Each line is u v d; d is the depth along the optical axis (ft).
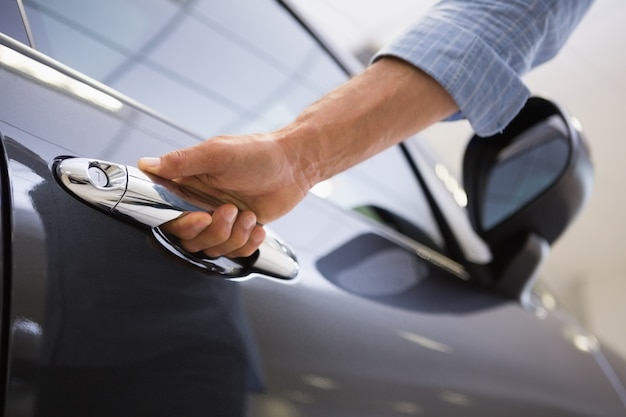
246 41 3.27
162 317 1.58
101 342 1.43
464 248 3.42
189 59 2.78
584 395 2.99
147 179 1.70
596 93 13.62
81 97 1.81
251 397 1.68
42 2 2.20
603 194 17.20
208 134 2.54
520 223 3.42
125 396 1.43
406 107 2.30
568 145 3.26
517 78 2.50
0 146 1.47
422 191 3.69
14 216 1.39
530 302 3.51
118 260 1.57
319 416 1.83
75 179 1.56
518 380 2.73
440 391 2.33
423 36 2.39
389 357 2.23
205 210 1.81
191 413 1.54
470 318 2.89
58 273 1.42
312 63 3.69
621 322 20.62
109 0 2.54
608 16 11.18
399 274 2.74
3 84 1.61
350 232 2.64
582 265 21.04
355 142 2.18
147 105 2.35
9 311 1.31
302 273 2.15
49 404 1.30
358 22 12.09
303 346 1.92
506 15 2.52
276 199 2.01
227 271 1.85
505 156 3.51
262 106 3.03
